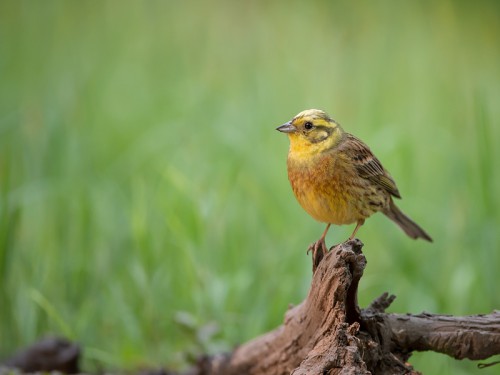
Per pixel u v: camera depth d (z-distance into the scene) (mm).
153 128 15633
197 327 10766
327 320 7492
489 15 22094
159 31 20047
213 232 12141
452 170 14062
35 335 11430
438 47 20188
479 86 17719
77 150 14375
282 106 16453
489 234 11953
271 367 8695
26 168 13672
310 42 19906
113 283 11711
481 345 7395
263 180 13586
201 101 16203
